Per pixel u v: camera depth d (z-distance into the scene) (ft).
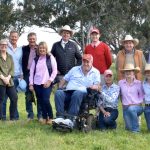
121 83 32.35
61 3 116.98
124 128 32.37
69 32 35.14
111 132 30.45
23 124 33.32
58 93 30.55
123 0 120.37
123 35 121.80
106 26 119.65
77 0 116.88
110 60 35.76
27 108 37.35
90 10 117.39
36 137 28.37
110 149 25.73
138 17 127.44
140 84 32.01
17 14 111.55
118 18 120.47
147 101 31.53
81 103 30.53
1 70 34.19
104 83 33.45
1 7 107.24
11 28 110.01
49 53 33.88
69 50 35.06
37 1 115.85
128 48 34.35
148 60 38.17
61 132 29.91
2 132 30.12
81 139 27.91
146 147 26.66
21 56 36.35
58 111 30.27
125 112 31.73
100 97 31.65
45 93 33.42
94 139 27.96
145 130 32.09
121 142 27.66
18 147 25.66
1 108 34.53
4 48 34.53
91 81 31.55
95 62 35.37
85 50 36.14
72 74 31.91
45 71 33.50
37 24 117.19
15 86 36.37
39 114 35.76
